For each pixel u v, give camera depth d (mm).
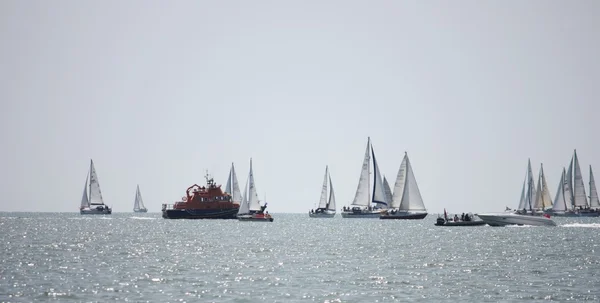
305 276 140625
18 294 116750
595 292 122188
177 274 142500
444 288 126438
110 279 134375
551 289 125312
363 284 130625
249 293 119750
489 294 120188
